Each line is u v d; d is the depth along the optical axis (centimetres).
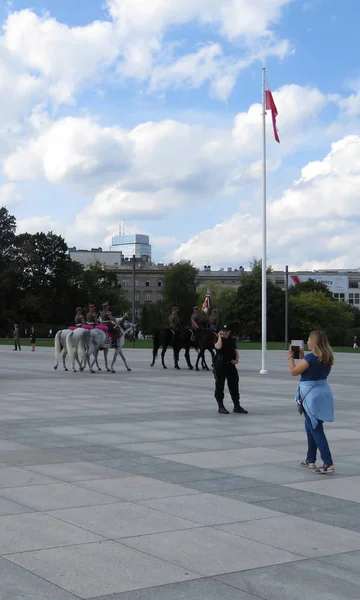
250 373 3312
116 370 3388
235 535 721
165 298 13238
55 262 11144
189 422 1550
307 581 597
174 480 966
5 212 11200
